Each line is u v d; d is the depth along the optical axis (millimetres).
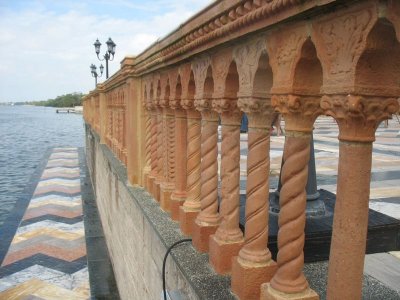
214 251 2697
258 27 1981
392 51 1472
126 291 6238
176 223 3740
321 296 2377
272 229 3014
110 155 8844
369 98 1515
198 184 3426
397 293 2490
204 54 2861
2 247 11406
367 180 1594
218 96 2645
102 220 11406
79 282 9078
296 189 1969
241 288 2312
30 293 8648
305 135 1931
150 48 4215
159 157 4527
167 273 3393
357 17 1457
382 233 3383
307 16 1697
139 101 5430
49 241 11789
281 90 1912
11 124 90438
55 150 37062
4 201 19656
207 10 2516
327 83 1621
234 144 2631
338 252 1639
